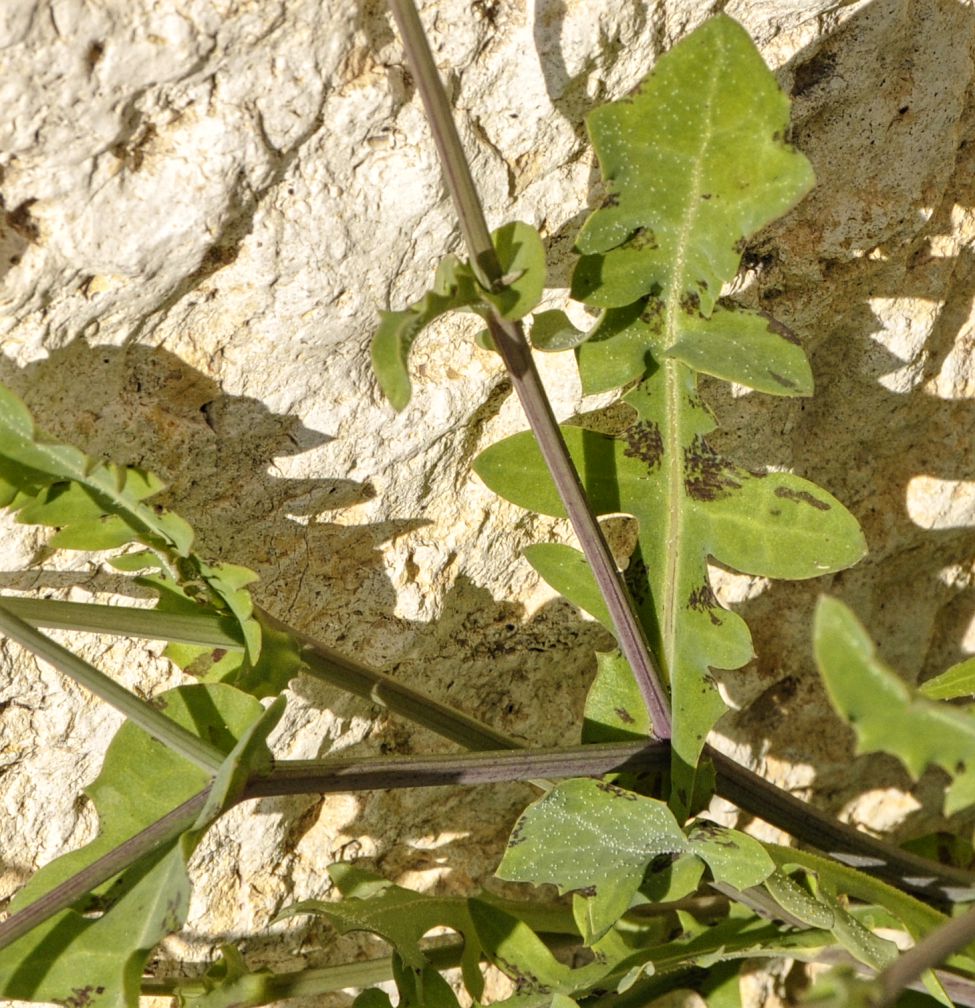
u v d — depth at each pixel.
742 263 0.71
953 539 0.77
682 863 0.68
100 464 0.65
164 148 0.65
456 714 0.70
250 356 0.68
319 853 0.74
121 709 0.66
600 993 0.71
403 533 0.71
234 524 0.70
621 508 0.69
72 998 0.65
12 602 0.66
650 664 0.68
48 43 0.63
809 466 0.75
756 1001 0.78
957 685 0.70
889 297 0.72
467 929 0.71
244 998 0.71
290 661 0.68
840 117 0.70
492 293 0.65
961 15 0.70
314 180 0.66
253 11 0.64
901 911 0.68
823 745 0.78
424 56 0.64
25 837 0.71
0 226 0.65
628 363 0.67
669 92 0.65
